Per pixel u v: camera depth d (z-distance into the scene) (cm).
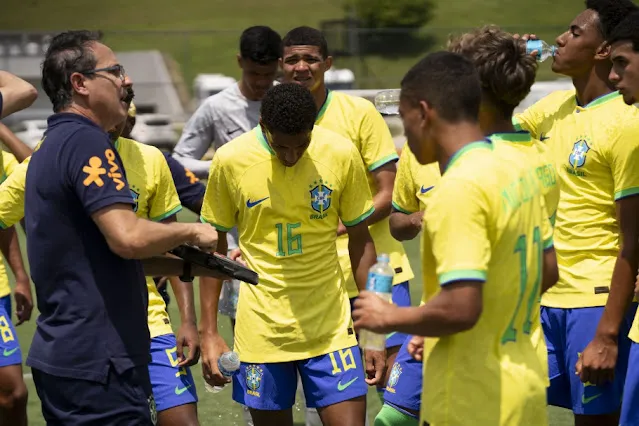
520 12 5522
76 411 556
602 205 697
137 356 563
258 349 693
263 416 704
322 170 680
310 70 821
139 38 4572
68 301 554
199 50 4503
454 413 494
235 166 683
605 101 700
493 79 548
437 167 720
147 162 745
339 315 693
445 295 464
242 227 700
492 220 473
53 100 573
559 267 714
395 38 3741
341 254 809
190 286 766
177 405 734
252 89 954
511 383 493
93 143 546
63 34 581
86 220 552
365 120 829
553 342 724
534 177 513
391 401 712
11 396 770
